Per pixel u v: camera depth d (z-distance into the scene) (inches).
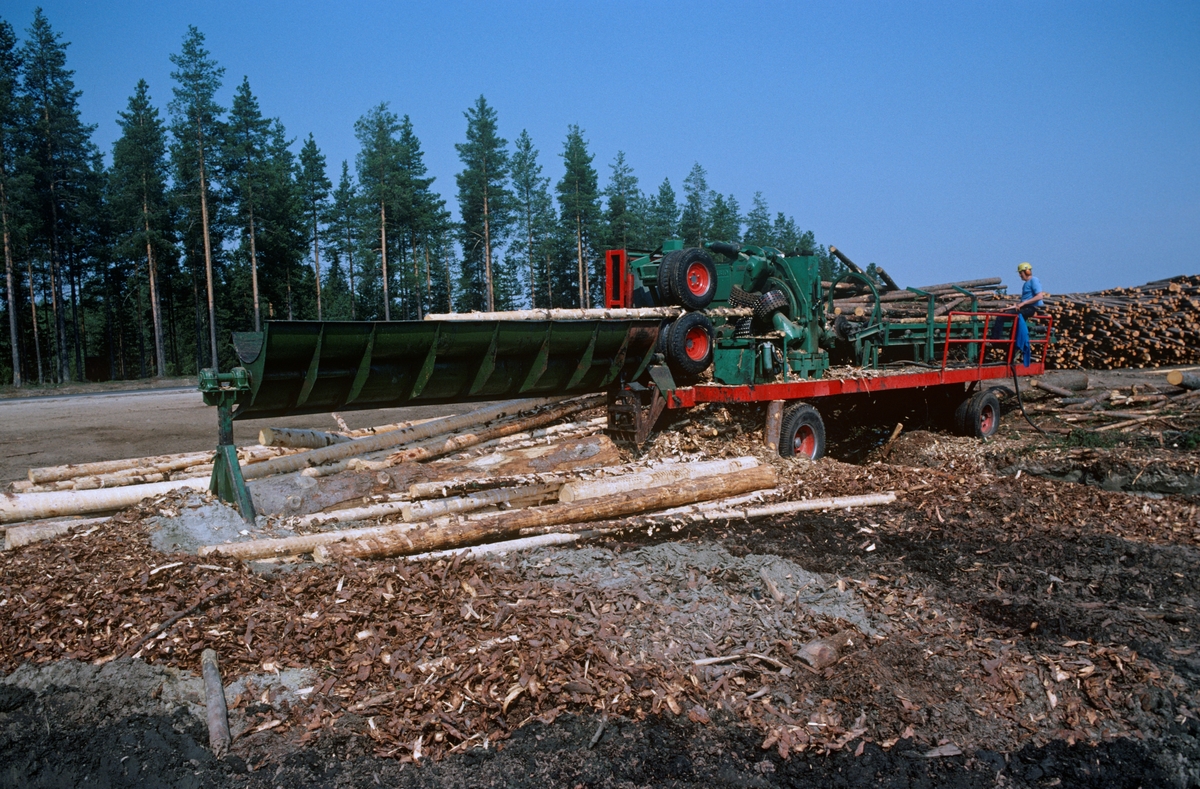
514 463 315.9
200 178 1489.9
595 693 157.8
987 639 186.1
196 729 145.9
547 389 342.3
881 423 504.1
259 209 1605.6
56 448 497.0
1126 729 153.6
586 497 282.4
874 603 206.7
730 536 266.8
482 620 183.5
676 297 370.9
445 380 309.1
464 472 304.3
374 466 308.3
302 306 2150.6
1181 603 208.7
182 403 791.1
